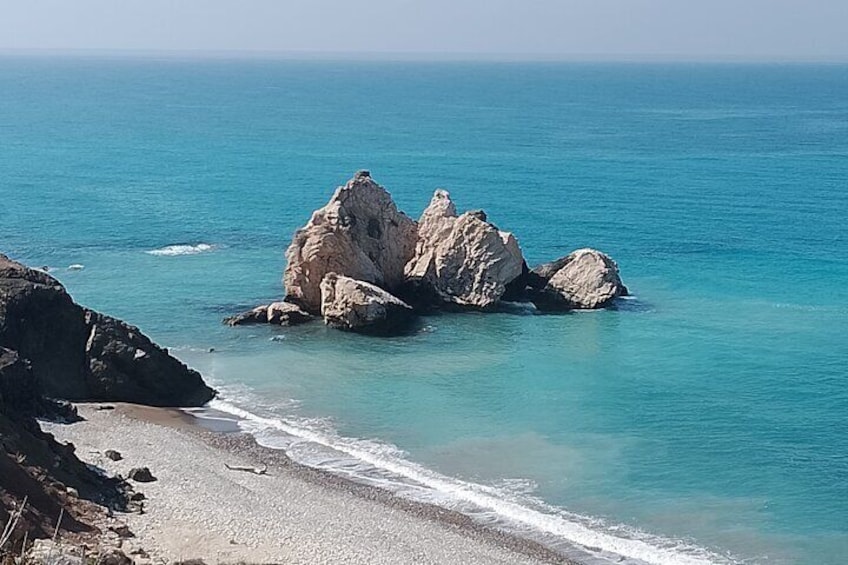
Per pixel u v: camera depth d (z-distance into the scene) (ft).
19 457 121.80
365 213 250.57
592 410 177.27
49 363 177.88
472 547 125.80
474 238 248.52
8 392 157.69
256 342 216.95
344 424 170.71
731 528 134.00
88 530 115.65
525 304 247.70
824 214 360.69
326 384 191.21
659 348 213.46
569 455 157.69
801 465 153.69
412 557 121.29
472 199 391.45
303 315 232.73
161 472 143.54
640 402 181.06
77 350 180.86
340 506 136.36
